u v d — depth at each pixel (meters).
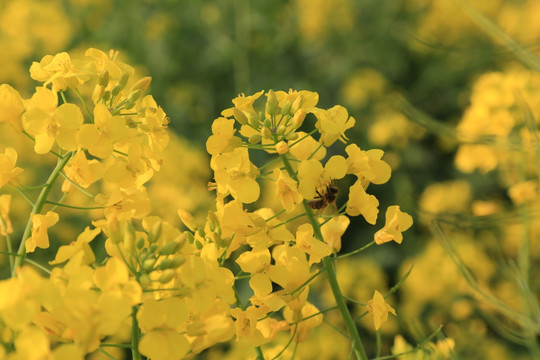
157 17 1.54
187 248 0.49
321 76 1.62
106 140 0.50
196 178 1.28
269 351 0.57
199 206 1.09
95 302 0.46
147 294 0.49
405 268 1.18
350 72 1.62
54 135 0.50
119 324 0.46
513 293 1.02
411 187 1.27
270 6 1.55
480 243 1.12
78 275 0.46
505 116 0.82
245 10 1.40
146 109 0.52
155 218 0.51
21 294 0.46
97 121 0.50
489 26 0.72
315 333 0.88
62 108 0.50
